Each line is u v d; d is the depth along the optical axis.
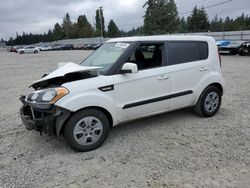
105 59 4.66
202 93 5.33
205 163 3.64
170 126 5.07
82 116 3.94
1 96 8.27
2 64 21.55
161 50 4.79
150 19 57.09
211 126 5.04
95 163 3.72
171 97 4.85
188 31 66.44
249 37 39.69
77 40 81.94
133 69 4.10
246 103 6.66
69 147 4.25
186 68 4.99
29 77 12.73
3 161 3.85
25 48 48.91
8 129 5.15
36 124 3.88
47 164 3.73
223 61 18.28
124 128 5.00
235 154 3.89
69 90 3.84
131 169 3.53
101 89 4.06
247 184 3.14
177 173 3.40
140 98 4.50
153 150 4.07
